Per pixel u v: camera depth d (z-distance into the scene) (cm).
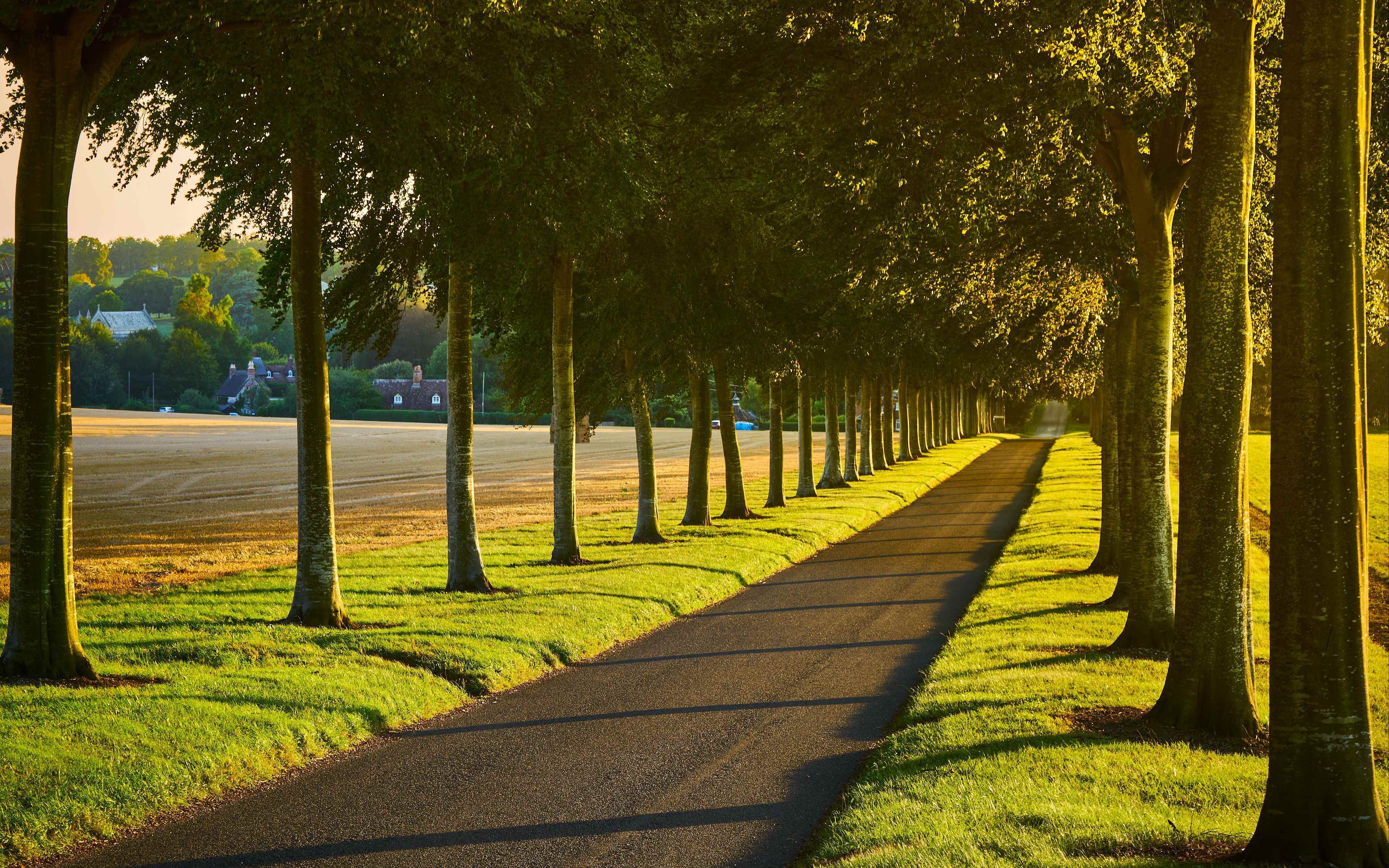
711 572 1950
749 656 1307
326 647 1227
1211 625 918
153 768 778
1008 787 744
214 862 646
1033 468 5700
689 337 2258
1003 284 1711
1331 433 605
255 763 832
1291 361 614
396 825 714
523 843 678
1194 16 900
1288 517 614
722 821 721
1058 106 1045
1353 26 605
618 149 1328
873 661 1274
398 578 1895
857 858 620
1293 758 609
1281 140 624
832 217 1428
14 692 949
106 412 12988
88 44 1070
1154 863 597
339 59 1095
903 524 3064
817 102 1105
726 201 1923
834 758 876
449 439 1747
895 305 1908
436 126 1188
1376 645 1408
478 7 998
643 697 1098
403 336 16712
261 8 990
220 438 8700
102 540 2734
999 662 1200
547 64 1155
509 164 1302
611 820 724
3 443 6581
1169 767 794
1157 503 1281
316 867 637
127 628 1339
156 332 15138
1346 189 606
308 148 1234
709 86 1136
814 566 2214
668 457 7556
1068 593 1695
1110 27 969
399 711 1005
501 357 2797
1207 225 922
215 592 1752
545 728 974
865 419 4806
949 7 955
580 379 2672
